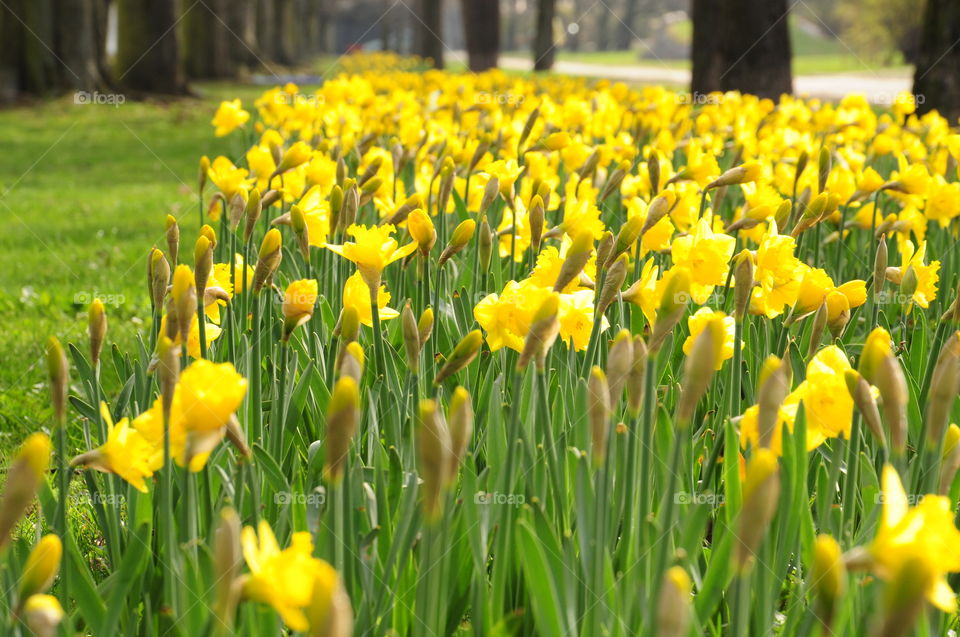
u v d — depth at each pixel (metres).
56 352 1.46
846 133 6.05
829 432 1.61
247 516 1.86
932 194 3.46
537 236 2.44
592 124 5.92
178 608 1.56
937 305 3.23
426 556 1.41
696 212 3.20
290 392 2.21
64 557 1.51
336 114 5.55
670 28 75.94
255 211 2.42
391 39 71.00
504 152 4.59
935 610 1.53
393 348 2.70
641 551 1.58
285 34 42.03
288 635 1.73
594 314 1.85
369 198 3.20
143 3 18.77
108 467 1.45
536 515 1.58
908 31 42.12
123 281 5.46
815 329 1.99
